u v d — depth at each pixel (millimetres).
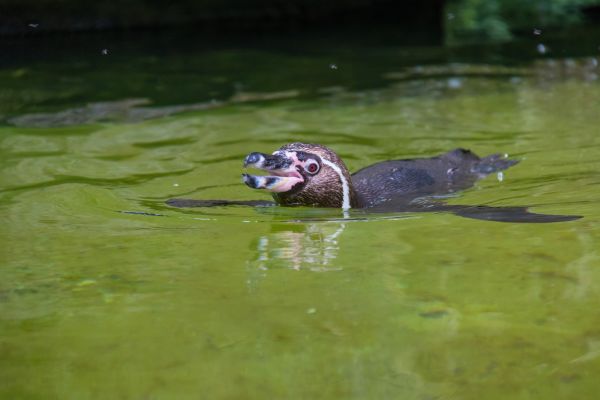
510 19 40938
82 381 8781
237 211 15695
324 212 15641
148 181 17891
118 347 9555
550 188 16406
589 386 8398
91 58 31844
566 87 26266
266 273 11859
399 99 25562
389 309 10398
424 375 8742
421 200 16266
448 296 10766
